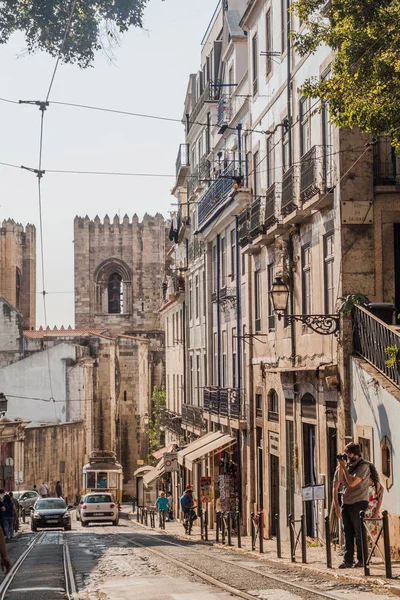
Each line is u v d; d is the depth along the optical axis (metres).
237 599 14.27
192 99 57.78
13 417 84.94
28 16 20.42
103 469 73.62
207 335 48.38
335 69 19.58
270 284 33.25
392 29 17.75
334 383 24.00
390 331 20.86
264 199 33.53
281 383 30.83
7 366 85.75
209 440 42.66
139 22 20.59
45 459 72.62
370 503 19.27
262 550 24.42
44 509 47.38
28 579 19.12
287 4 30.48
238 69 41.72
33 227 124.31
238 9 44.84
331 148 24.70
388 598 13.45
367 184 23.89
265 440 33.97
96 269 113.06
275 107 32.22
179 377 64.31
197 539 34.72
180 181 63.41
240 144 39.16
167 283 75.75
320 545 25.59
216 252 46.06
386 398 20.28
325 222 25.59
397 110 18.08
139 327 112.12
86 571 20.61
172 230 65.75
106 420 92.88
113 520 55.41
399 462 19.30
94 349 93.38
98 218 112.75
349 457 17.84
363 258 23.84
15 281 119.94
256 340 35.78
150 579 18.12
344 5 18.84
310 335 27.28
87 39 20.61
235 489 39.34
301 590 14.88
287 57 29.88
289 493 30.17
